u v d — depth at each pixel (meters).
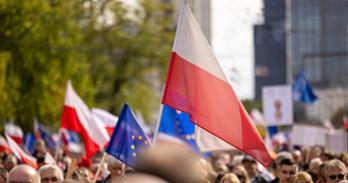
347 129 32.00
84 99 50.50
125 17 64.31
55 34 43.84
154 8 66.75
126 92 67.19
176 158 4.55
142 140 14.40
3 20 42.31
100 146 19.55
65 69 44.59
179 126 15.80
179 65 13.13
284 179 14.54
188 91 13.05
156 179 4.45
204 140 14.19
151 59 66.81
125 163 14.38
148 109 69.00
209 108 13.02
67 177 16.55
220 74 13.08
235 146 12.90
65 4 47.88
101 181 16.36
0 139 26.72
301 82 35.56
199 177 4.54
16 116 43.16
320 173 14.48
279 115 30.75
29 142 32.91
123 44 64.81
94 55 62.31
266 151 12.91
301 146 29.27
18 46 42.62
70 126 19.89
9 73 42.19
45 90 43.59
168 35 67.06
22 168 11.12
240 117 12.93
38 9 42.88
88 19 61.03
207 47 13.18
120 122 14.46
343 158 19.62
